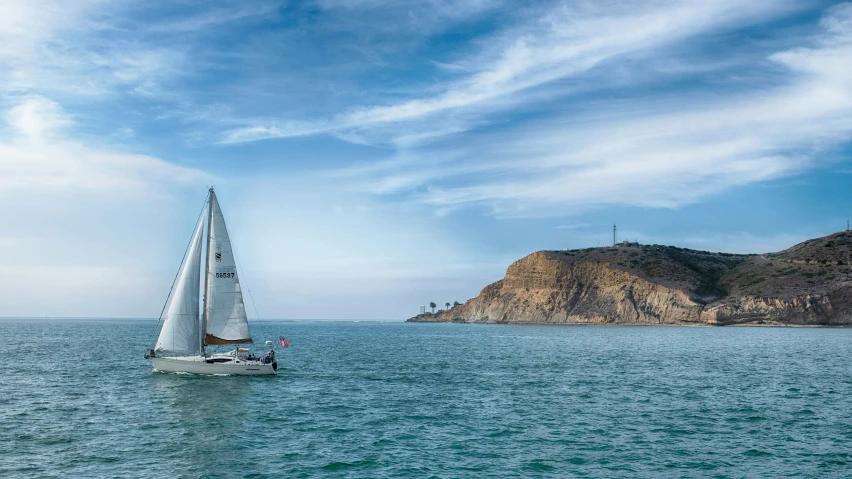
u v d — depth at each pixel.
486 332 161.00
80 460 22.30
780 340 105.81
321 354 74.00
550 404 34.81
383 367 56.34
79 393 37.38
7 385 41.06
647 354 74.12
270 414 31.11
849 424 29.31
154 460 22.41
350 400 35.69
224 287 43.59
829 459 23.05
